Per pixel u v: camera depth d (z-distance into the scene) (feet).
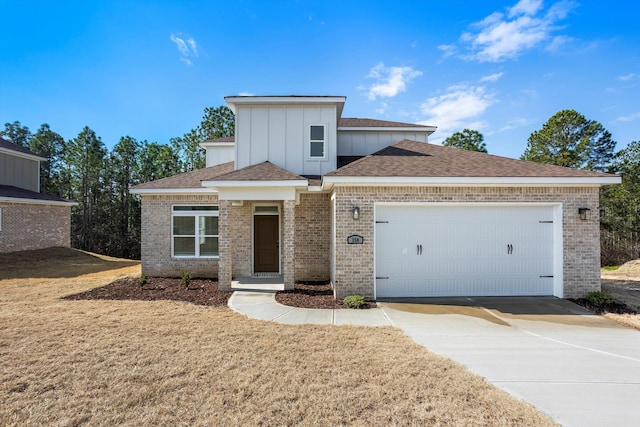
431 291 30.66
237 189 32.53
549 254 30.66
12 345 17.62
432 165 31.65
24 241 64.64
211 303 28.25
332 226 34.35
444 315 24.84
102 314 24.08
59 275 46.47
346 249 29.78
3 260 56.75
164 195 41.70
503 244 30.73
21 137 137.59
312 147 39.70
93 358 15.94
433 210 30.73
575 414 11.43
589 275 29.78
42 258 62.28
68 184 122.31
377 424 10.74
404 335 19.97
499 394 12.72
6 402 12.04
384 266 30.60
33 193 70.59
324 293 32.17
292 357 16.21
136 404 11.98
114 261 66.33
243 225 41.14
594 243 29.84
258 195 32.50
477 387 13.23
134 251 123.54
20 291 33.40
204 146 52.01
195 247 41.78
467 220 30.78
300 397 12.42
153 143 128.06
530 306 27.25
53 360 15.69
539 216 30.71
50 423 10.81
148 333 19.74
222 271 33.22
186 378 13.88
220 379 13.85
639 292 32.68
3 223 61.11
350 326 21.74
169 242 41.68
